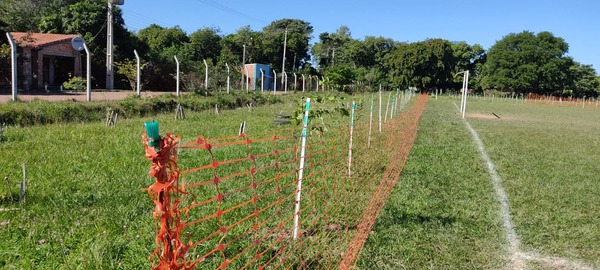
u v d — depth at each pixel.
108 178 7.07
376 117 20.44
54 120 14.45
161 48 54.78
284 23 83.38
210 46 61.06
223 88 31.78
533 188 8.53
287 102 30.97
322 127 8.27
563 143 15.89
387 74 73.44
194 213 5.61
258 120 17.16
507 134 18.00
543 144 15.30
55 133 11.23
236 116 18.58
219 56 60.25
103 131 12.01
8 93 24.11
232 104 25.19
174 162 2.19
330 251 4.89
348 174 8.35
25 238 4.60
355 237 5.30
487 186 8.52
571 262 5.27
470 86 77.69
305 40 75.00
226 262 3.13
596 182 9.36
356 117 13.88
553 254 5.46
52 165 7.69
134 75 33.12
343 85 44.91
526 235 5.99
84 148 9.37
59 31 39.56
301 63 74.62
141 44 43.38
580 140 17.09
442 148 12.91
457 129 18.84
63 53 33.62
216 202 6.16
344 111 8.37
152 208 5.81
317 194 6.81
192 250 4.59
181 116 16.56
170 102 20.08
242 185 7.13
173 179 2.16
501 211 6.96
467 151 12.63
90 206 5.78
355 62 77.06
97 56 38.34
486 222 6.40
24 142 9.71
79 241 4.66
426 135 15.92
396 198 7.21
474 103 47.97
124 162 8.15
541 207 7.29
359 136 12.36
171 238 2.17
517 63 71.94
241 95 27.59
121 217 5.36
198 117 17.31
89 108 16.05
